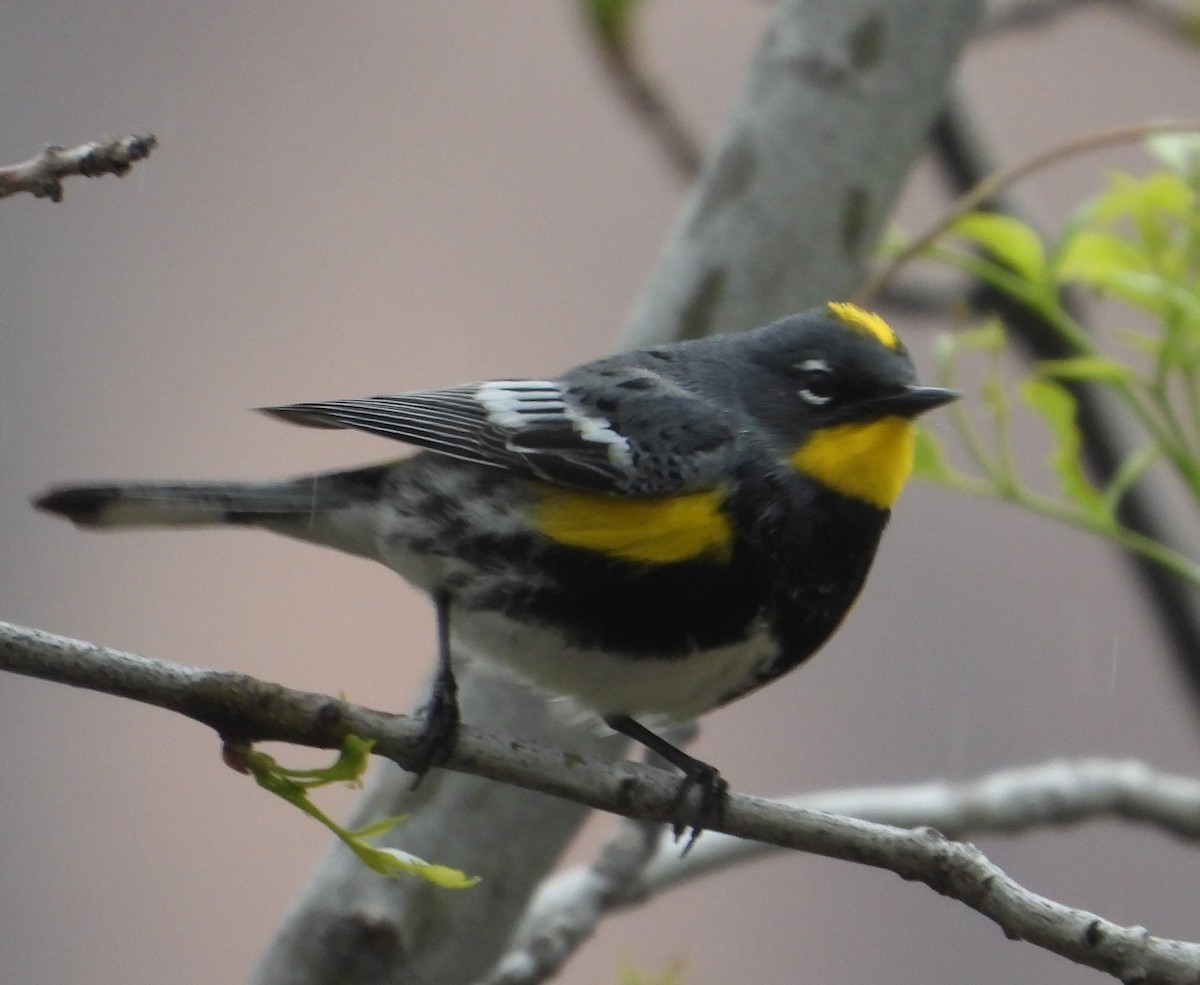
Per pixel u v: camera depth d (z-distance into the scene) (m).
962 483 3.48
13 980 3.68
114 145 3.39
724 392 3.47
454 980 3.46
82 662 3.40
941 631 3.86
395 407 3.47
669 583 3.46
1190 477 3.47
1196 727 3.54
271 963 3.46
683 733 3.50
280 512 3.47
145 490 3.46
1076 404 3.54
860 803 3.51
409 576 3.47
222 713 3.40
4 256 3.90
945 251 3.49
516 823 3.46
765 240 3.49
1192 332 3.47
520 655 3.46
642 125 3.57
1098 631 3.83
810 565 3.46
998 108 4.00
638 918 3.71
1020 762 3.72
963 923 3.72
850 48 3.50
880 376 3.47
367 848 3.39
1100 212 3.48
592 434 3.46
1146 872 3.72
